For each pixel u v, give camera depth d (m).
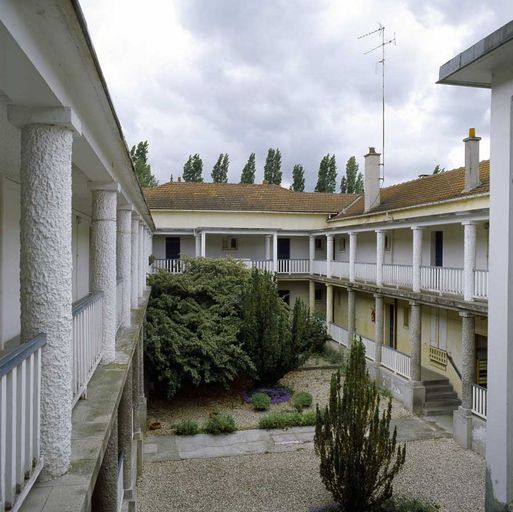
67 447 3.14
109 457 5.53
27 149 3.16
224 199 30.12
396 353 17.92
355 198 31.27
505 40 5.40
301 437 13.85
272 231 26.80
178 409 16.38
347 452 9.30
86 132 4.24
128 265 9.71
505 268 6.00
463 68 6.18
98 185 6.22
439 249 18.66
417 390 16.20
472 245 13.91
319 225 29.95
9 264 6.25
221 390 18.23
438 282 15.76
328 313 24.80
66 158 3.25
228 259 21.98
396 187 25.83
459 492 10.62
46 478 3.01
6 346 5.97
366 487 9.32
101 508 5.51
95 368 5.36
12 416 2.45
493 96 6.26
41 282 3.11
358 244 26.16
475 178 17.12
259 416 15.67
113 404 4.39
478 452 12.80
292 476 11.34
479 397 13.10
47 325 3.10
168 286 18.84
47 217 3.13
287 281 29.19
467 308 13.62
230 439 13.73
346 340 22.59
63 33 2.65
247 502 10.09
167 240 28.77
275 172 58.25
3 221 5.96
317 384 19.19
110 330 6.14
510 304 5.96
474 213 13.67
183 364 15.92
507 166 6.01
